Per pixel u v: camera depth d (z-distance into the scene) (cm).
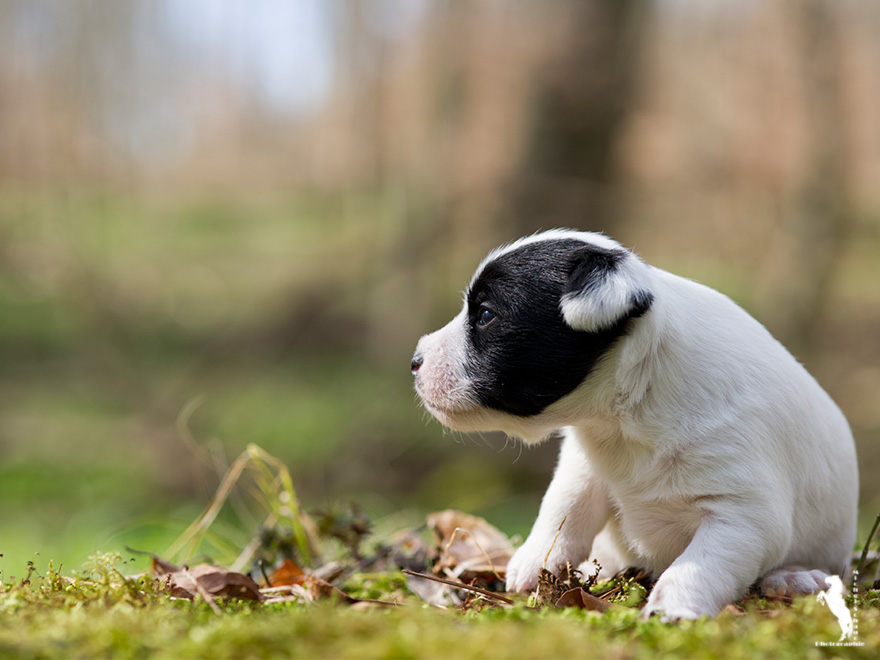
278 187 2233
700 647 212
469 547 387
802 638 222
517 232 1387
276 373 1691
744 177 1572
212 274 2042
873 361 1509
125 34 1917
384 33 1575
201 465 1184
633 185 1433
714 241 1602
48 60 1870
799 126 1560
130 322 1861
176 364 1719
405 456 1262
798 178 1566
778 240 1579
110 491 1134
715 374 295
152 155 2120
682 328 300
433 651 195
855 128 1612
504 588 342
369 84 1596
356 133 1695
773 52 1559
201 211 2358
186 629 222
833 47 1546
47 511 1043
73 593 268
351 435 1334
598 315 277
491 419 318
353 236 1950
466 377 315
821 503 322
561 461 332
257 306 1928
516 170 1377
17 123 1870
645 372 293
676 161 1539
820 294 1567
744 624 232
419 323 1569
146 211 2180
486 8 1398
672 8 1495
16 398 1532
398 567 376
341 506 433
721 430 288
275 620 227
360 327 1828
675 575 271
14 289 1900
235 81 2159
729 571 272
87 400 1559
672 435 291
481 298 315
